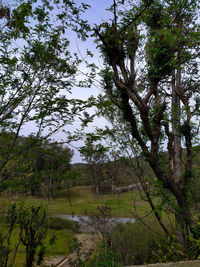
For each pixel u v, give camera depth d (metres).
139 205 16.91
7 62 3.70
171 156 6.01
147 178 6.22
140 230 7.32
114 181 32.56
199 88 6.73
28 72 4.07
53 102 3.96
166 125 6.05
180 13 5.70
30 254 3.60
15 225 3.75
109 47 5.15
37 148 4.21
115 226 7.96
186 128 5.57
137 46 5.52
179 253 4.95
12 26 3.56
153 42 5.02
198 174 5.53
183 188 5.52
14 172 4.18
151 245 6.32
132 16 4.73
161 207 5.46
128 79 5.60
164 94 7.27
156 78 5.37
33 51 3.98
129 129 6.48
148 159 5.52
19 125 4.02
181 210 5.21
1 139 4.40
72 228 14.17
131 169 6.55
